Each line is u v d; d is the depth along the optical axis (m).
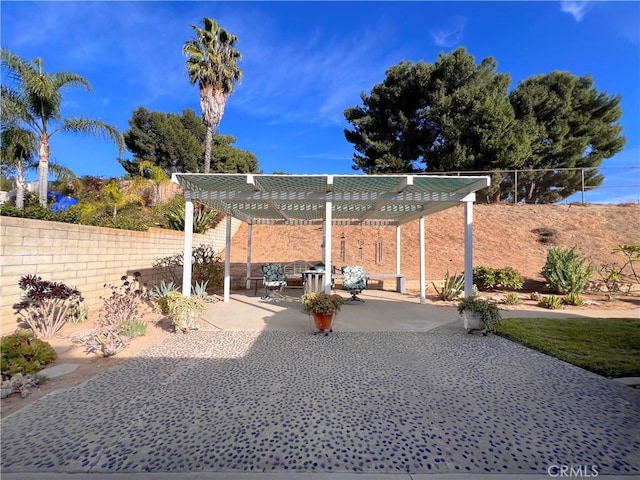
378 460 1.94
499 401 2.70
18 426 2.28
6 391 2.70
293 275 8.98
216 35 14.13
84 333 4.48
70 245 5.35
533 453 2.02
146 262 7.78
